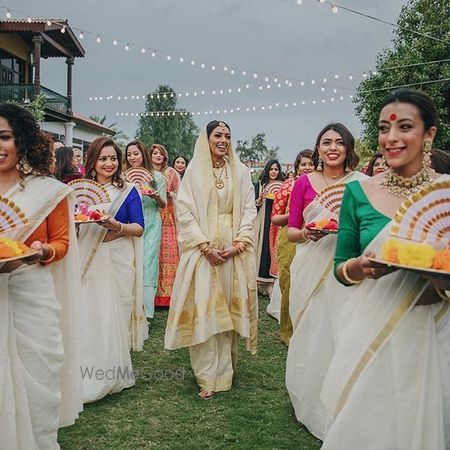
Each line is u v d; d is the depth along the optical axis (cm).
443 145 1883
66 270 338
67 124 2702
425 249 222
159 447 385
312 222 408
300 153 672
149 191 728
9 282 296
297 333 423
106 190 490
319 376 403
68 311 341
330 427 261
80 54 2623
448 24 1919
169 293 818
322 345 404
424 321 245
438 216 233
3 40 2350
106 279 479
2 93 2259
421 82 1908
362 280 261
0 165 300
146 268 734
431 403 239
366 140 2028
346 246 270
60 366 317
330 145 437
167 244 814
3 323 289
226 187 488
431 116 248
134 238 525
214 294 474
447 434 246
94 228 482
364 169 567
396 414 241
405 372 242
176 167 1190
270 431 412
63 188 317
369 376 245
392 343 245
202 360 482
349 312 266
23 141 301
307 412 408
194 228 471
